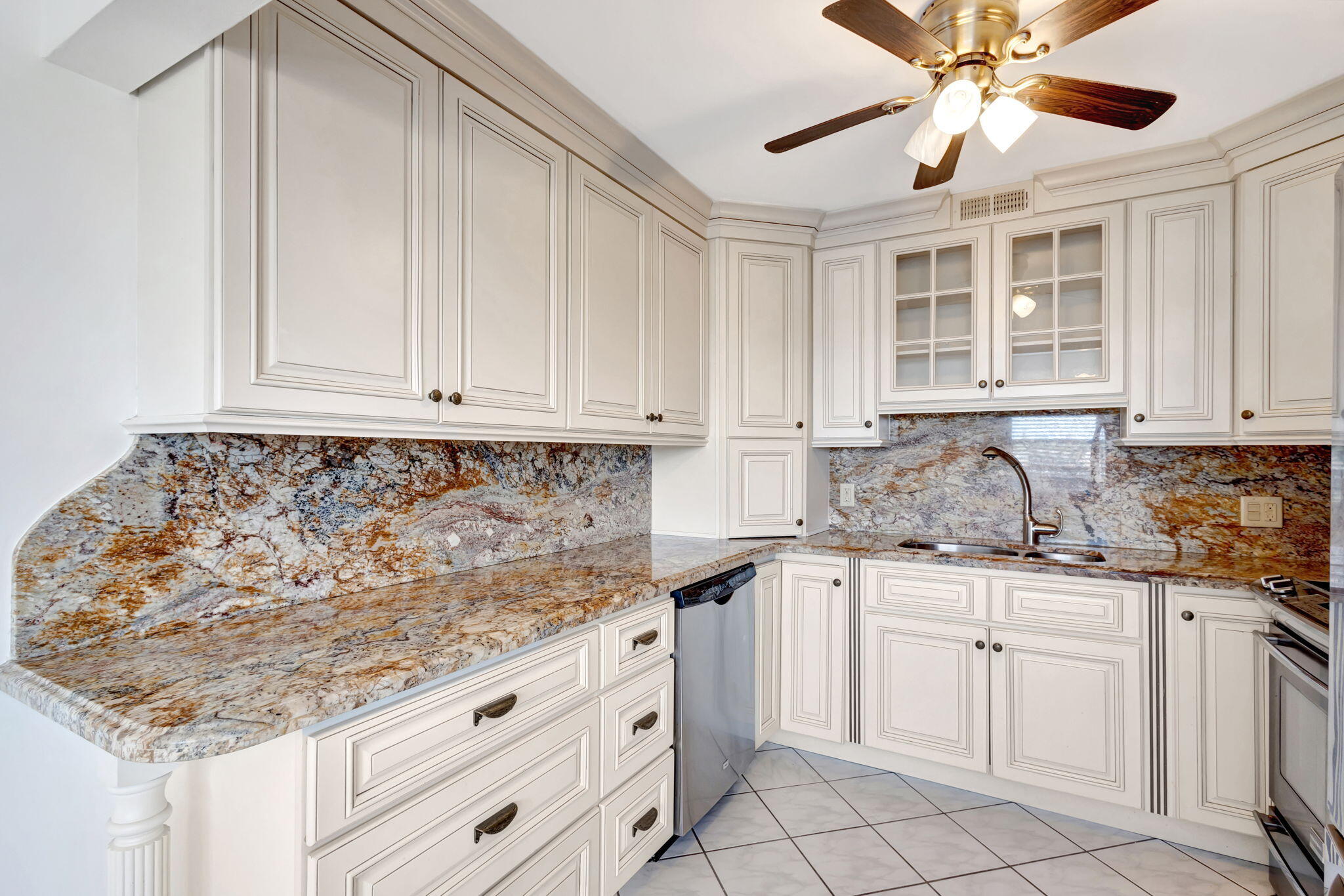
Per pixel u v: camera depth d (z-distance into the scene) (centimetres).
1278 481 227
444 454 184
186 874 95
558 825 140
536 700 134
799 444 281
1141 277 226
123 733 79
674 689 188
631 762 167
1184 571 201
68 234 112
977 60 144
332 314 123
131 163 120
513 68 164
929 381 265
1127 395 229
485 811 121
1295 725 160
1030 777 216
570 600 152
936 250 263
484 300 159
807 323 284
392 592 161
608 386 208
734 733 221
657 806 179
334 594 154
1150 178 224
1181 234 220
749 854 194
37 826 107
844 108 193
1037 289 249
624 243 218
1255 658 185
